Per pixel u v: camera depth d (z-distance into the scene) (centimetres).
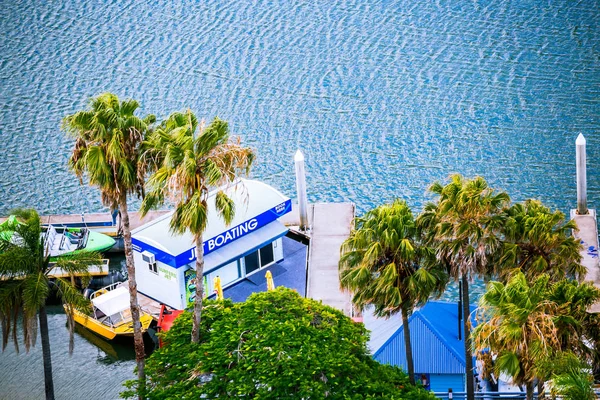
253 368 11525
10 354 16325
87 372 15900
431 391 12875
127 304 16512
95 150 12356
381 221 12600
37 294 13488
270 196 17962
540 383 11544
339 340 12119
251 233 17525
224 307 13162
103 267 17688
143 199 12950
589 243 18212
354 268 12725
